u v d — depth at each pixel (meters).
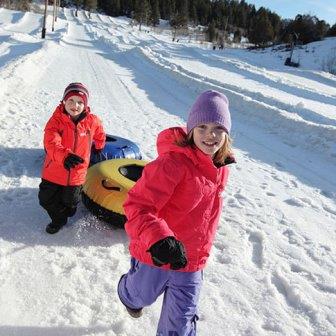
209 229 2.55
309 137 9.27
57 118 3.92
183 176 2.39
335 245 4.78
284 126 10.28
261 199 5.84
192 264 2.51
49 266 3.56
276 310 3.46
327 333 3.27
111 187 4.30
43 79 12.73
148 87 15.26
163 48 35.75
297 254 4.43
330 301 3.68
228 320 3.25
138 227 2.23
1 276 3.33
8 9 57.94
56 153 3.72
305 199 6.09
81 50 26.59
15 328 2.83
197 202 2.44
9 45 20.73
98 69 18.23
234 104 12.67
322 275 4.08
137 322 3.04
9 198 4.68
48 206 4.00
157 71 19.98
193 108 2.47
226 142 2.53
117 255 3.90
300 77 25.95
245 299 3.54
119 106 11.14
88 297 3.25
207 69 23.34
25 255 3.67
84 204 4.55
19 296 3.14
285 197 6.08
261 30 52.97
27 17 50.28
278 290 3.77
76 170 3.97
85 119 4.03
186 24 79.25
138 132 8.61
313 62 36.28
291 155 8.40
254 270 4.01
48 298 3.17
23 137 6.76
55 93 10.88
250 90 15.16
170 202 2.43
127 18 95.75
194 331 2.59
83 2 89.25
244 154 8.11
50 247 3.85
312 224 5.26
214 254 4.19
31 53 17.00
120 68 20.05
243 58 34.47
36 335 2.80
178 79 17.41
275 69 28.83
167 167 2.35
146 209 2.30
